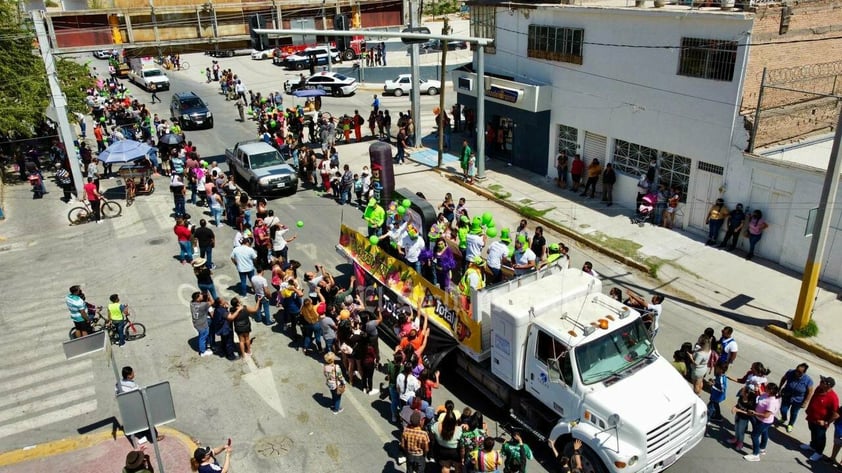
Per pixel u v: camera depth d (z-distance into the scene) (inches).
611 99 842.2
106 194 1010.1
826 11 711.7
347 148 1213.1
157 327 613.3
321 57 2058.3
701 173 751.1
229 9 1077.1
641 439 367.2
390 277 565.0
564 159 925.8
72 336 595.2
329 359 468.8
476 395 499.8
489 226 615.2
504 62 1029.8
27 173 1131.3
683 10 743.7
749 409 420.8
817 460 425.1
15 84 1083.9
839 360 527.2
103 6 1035.3
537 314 425.7
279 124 1219.2
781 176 661.9
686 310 616.7
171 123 1465.3
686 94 740.0
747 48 665.6
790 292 634.2
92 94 1578.5
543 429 430.3
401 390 448.1
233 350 557.3
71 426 482.0
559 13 888.3
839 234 623.5
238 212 814.5
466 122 1240.2
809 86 738.2
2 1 1093.1
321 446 452.1
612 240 765.9
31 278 730.2
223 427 473.7
